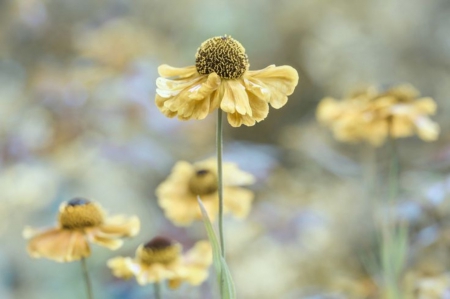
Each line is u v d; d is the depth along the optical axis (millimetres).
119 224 564
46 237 556
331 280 805
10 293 990
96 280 910
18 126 893
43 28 1052
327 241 980
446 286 649
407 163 1108
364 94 701
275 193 986
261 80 508
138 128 841
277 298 940
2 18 1027
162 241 582
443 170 746
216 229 667
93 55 905
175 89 502
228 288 500
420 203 667
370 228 1006
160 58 1133
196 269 583
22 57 1058
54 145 861
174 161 1057
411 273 669
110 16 1106
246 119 497
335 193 1048
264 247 962
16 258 1018
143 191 1146
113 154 801
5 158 861
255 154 794
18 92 986
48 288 988
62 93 866
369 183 789
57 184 952
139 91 830
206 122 1027
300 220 733
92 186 1021
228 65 503
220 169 501
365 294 697
